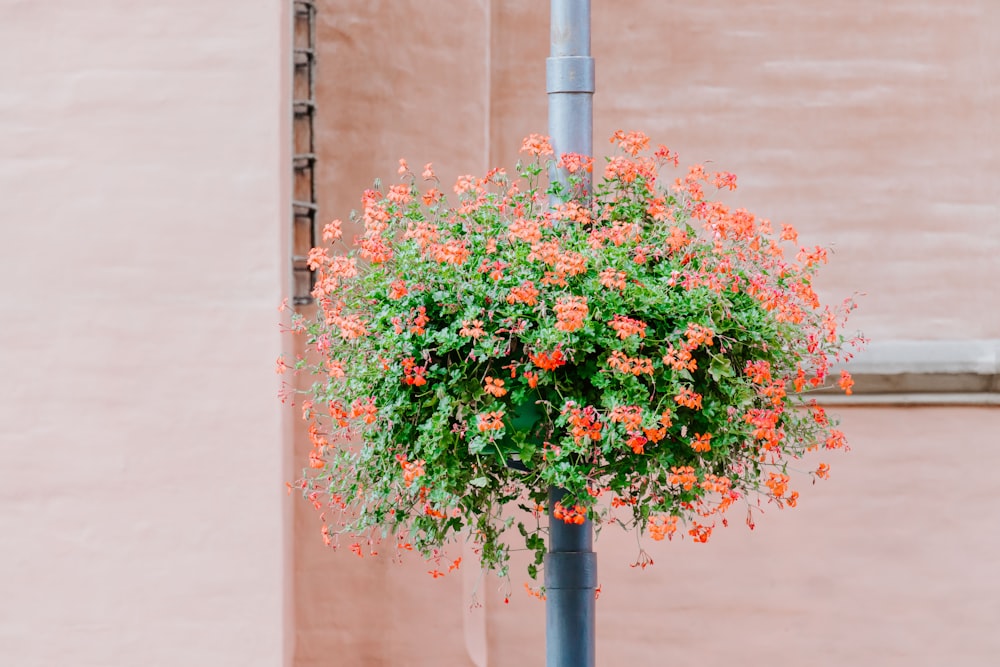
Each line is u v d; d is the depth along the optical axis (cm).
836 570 533
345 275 346
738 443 341
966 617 534
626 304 321
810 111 542
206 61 441
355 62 538
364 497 358
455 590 531
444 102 539
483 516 348
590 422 313
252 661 437
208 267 441
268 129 441
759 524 532
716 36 543
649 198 357
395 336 324
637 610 532
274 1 442
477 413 320
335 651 527
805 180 541
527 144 351
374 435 341
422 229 333
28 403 439
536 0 545
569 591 342
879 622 533
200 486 439
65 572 438
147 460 439
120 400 439
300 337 516
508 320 318
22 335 438
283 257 449
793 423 360
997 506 535
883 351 532
